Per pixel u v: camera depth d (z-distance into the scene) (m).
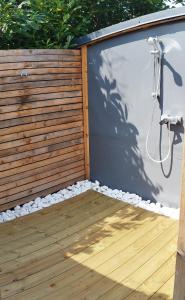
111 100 3.86
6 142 3.36
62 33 3.98
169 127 3.36
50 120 3.73
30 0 4.02
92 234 3.13
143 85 3.51
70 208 3.67
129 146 3.81
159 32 3.25
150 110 3.51
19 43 3.93
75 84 3.93
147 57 3.40
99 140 4.12
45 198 3.83
